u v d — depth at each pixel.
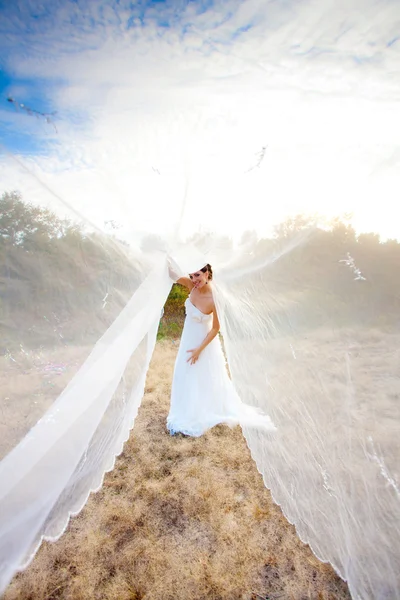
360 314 1.64
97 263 1.80
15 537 1.84
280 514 2.42
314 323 1.80
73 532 2.28
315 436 1.94
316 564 2.04
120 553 2.13
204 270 2.63
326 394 1.81
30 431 1.71
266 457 2.58
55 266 1.64
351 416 1.72
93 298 1.80
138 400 3.24
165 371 4.95
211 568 2.03
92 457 2.68
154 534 2.27
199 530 2.30
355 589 1.81
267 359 2.30
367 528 1.74
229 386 3.47
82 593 1.90
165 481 2.75
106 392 2.13
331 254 1.68
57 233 1.63
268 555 2.11
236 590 1.91
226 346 2.95
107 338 1.91
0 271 1.54
